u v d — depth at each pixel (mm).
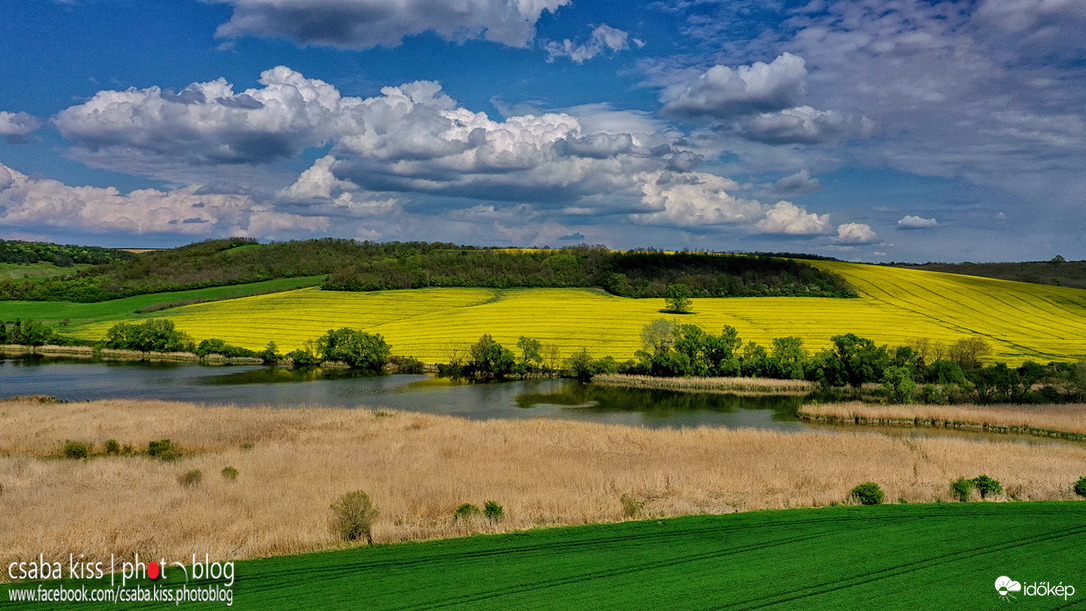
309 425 43969
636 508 22766
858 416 55281
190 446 36219
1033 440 47156
